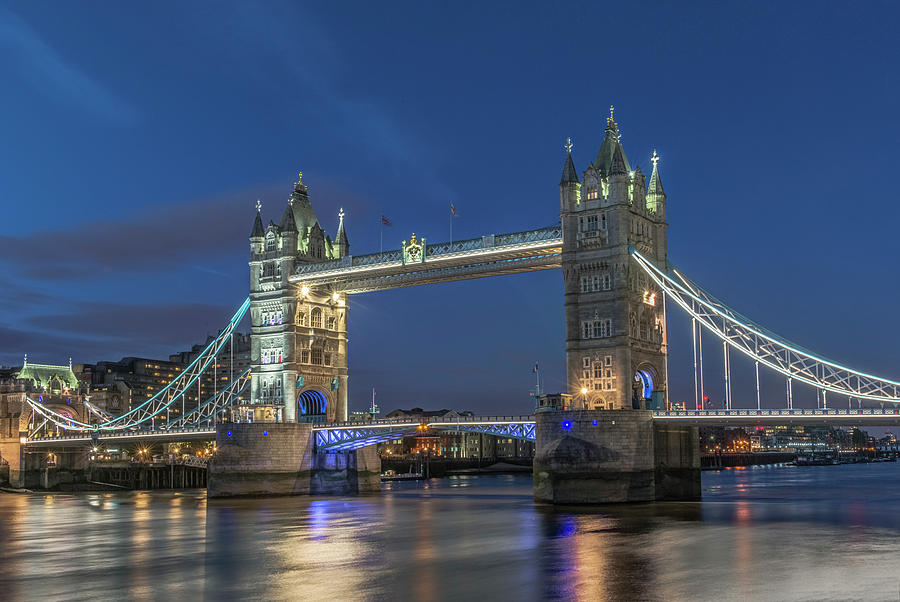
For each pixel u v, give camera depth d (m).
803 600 53.28
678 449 122.25
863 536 81.25
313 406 163.12
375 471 169.12
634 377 123.81
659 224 132.50
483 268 140.25
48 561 76.81
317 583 62.34
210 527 101.06
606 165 128.88
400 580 62.69
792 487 183.38
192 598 58.22
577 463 113.12
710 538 80.19
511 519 100.44
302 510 121.81
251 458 149.00
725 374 117.81
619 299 122.62
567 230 127.44
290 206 162.38
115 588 62.28
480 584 60.34
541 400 123.31
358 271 149.00
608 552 72.69
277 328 158.00
